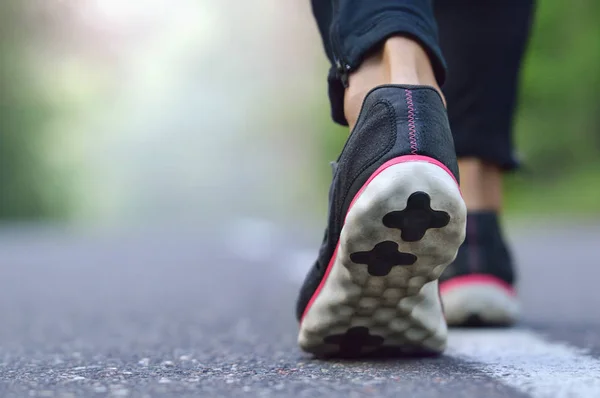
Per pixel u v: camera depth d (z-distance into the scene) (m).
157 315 2.23
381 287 1.09
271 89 29.88
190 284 3.50
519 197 11.34
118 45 17.55
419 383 0.97
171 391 0.94
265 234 9.52
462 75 1.66
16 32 15.67
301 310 1.20
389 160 1.02
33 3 15.70
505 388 0.93
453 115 1.67
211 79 37.16
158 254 6.04
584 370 1.10
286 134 29.23
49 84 16.36
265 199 35.31
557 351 1.34
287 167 33.41
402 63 1.12
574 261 4.37
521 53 1.70
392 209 0.99
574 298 2.56
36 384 1.00
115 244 7.65
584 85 11.66
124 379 1.04
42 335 1.75
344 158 1.07
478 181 1.68
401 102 1.05
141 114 35.16
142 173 35.47
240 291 3.12
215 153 36.16
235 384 0.99
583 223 9.04
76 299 2.78
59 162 17.05
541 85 11.69
